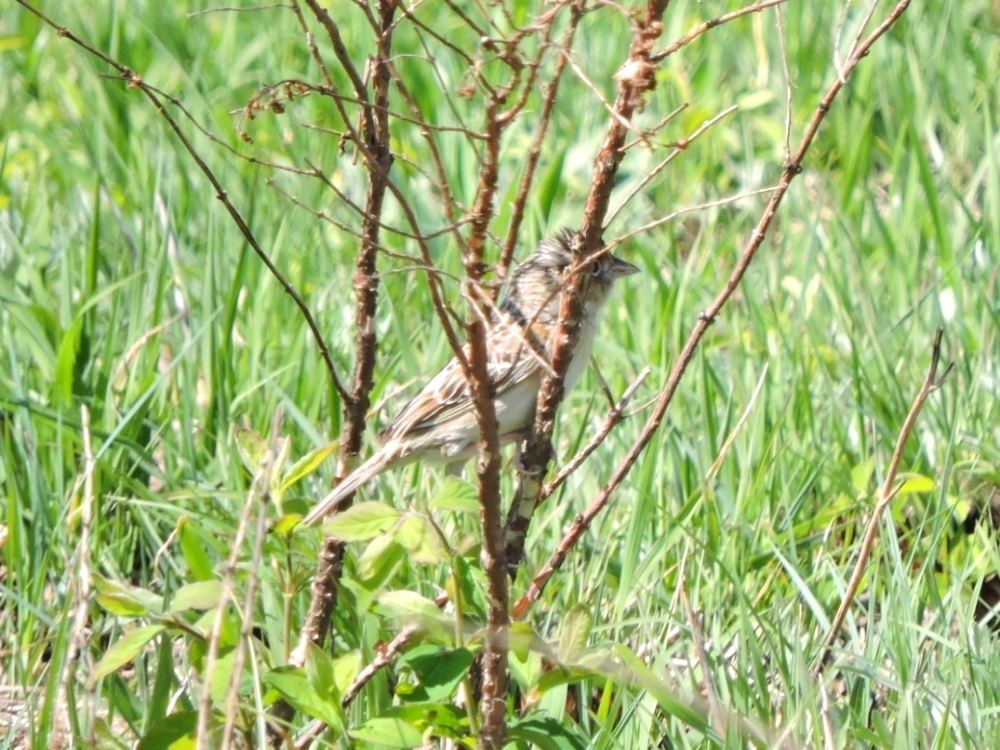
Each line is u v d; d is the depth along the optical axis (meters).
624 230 13.95
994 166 12.95
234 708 6.28
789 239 13.56
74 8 17.62
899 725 7.39
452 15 17.66
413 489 10.50
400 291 12.90
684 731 7.91
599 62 16.53
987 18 17.19
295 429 10.58
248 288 12.06
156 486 10.68
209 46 17.55
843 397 11.13
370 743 7.38
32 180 14.24
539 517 10.05
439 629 6.73
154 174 13.48
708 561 9.28
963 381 11.19
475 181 14.21
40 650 8.21
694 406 11.03
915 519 10.37
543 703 8.08
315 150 14.98
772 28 16.42
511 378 9.93
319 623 7.73
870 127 14.87
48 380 10.70
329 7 18.22
